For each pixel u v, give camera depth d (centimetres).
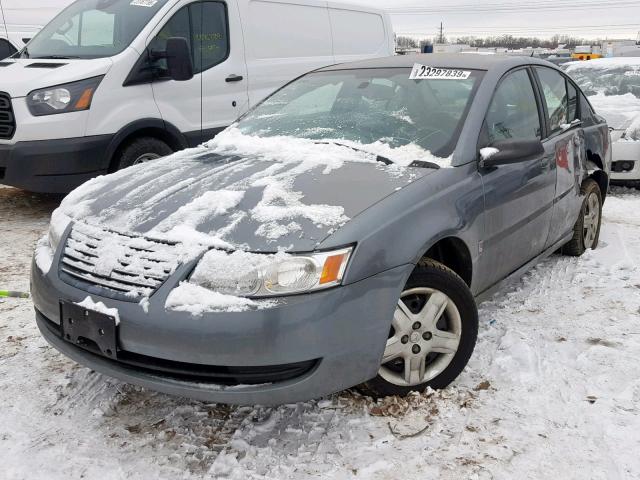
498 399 281
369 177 286
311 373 238
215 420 270
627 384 296
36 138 539
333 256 239
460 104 336
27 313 377
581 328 357
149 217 268
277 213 255
